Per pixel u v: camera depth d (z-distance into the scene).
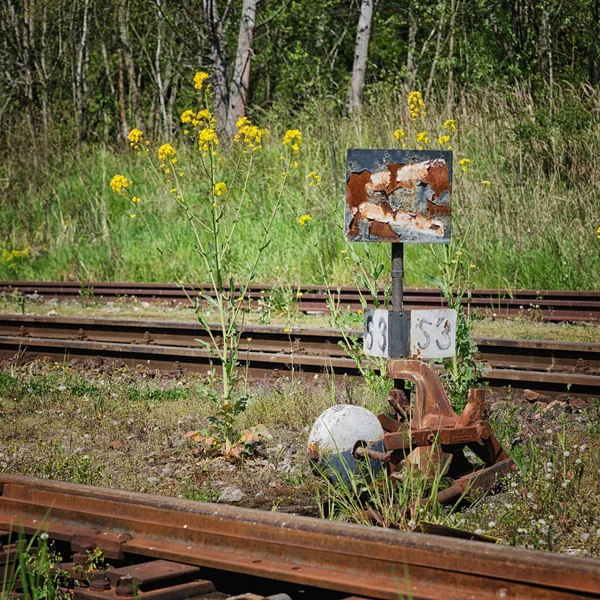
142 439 6.82
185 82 35.66
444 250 6.98
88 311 13.74
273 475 5.86
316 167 18.58
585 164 16.39
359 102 25.33
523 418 6.48
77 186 22.02
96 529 4.14
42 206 21.80
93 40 34.69
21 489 4.51
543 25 21.55
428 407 5.32
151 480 5.72
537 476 5.29
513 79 20.61
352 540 3.61
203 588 3.68
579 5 20.77
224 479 5.83
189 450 6.46
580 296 12.21
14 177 23.47
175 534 3.94
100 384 8.55
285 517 3.84
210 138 6.51
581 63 22.16
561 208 15.39
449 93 18.59
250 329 9.61
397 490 4.92
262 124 22.09
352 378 8.23
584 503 4.89
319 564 3.61
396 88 19.67
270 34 34.22
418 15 29.91
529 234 15.05
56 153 23.70
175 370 9.23
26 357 10.01
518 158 16.88
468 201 15.62
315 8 33.28
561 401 7.34
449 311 5.48
